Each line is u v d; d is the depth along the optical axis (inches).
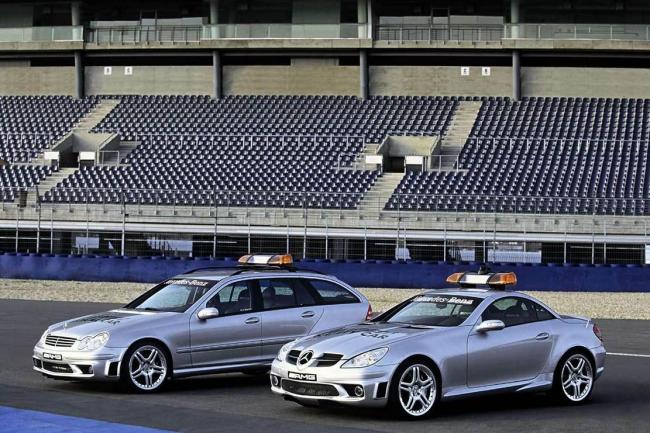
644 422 594.2
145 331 677.3
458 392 605.3
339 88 2709.2
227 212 2082.9
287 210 2079.2
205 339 698.2
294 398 599.8
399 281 1862.7
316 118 2603.3
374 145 2455.7
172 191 2174.0
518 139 2431.1
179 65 2773.1
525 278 1829.5
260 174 2331.4
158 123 2615.7
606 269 1820.9
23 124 2657.5
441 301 658.8
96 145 2532.0
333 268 1879.9
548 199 2089.1
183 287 732.7
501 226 2000.5
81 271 1931.6
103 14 2807.6
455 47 2596.0
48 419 566.6
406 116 2588.6
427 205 2094.0
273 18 2704.2
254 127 2573.8
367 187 2242.9
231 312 713.0
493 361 620.1
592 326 678.5
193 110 2672.2
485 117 2559.1
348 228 2036.2
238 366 709.9
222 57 2731.3
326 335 620.7
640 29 2551.7
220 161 2407.7
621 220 2000.5
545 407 649.0
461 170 2310.5
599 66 2642.7
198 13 2778.1
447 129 2512.3
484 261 1958.7
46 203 2143.2
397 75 2689.5
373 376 569.9
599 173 2267.5
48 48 2751.0
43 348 681.6
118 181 2310.5
